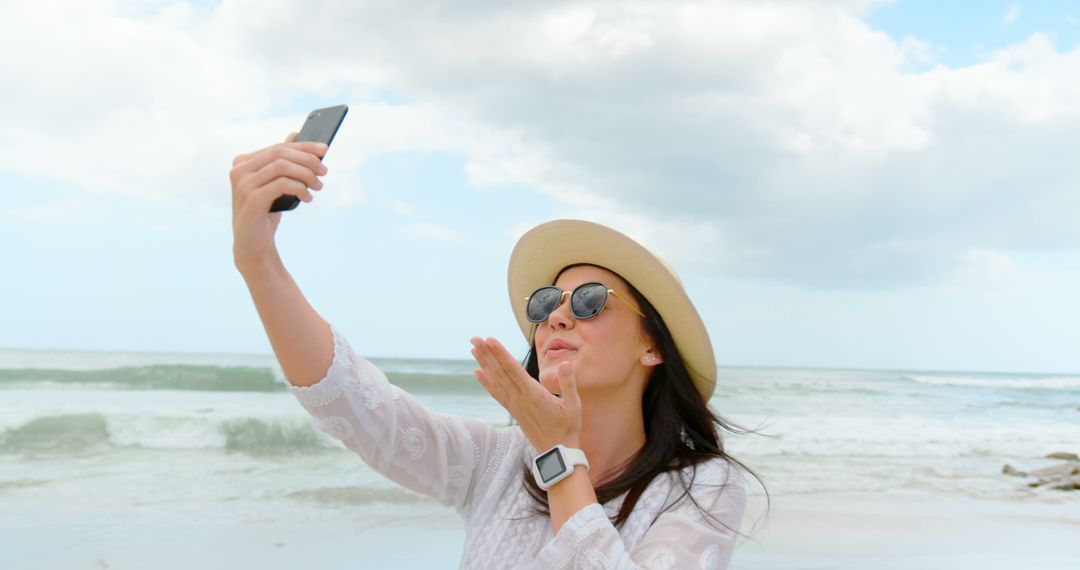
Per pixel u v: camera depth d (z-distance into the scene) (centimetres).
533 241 263
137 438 1312
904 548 715
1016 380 4766
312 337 210
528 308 251
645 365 244
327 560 626
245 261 196
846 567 636
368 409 218
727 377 4672
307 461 1178
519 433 246
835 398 2878
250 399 1900
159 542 676
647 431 246
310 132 193
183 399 1867
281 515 798
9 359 3603
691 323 239
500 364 198
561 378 200
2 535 685
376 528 742
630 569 183
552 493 197
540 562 189
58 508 806
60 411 1375
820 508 909
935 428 1967
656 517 213
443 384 2488
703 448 238
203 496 890
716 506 213
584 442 240
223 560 622
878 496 1031
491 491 234
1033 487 1149
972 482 1178
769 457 1408
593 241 247
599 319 237
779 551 681
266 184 184
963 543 747
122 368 2098
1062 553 721
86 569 591
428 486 234
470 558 227
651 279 239
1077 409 2702
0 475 995
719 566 204
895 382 4031
